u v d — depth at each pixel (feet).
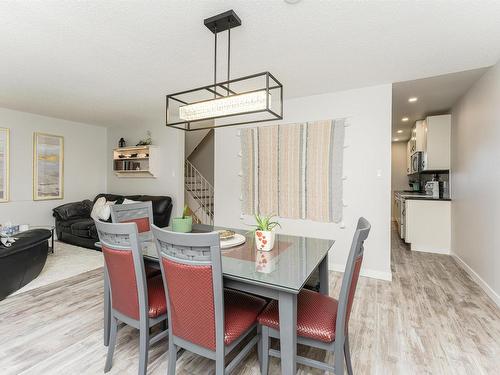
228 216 13.73
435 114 15.19
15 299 8.67
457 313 7.85
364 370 5.51
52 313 7.82
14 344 6.35
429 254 14.19
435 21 6.13
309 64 8.53
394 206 23.25
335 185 11.18
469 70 9.26
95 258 12.89
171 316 4.77
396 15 5.92
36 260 9.81
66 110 14.55
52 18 6.10
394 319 7.52
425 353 6.06
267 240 6.07
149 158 16.35
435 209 14.46
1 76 9.67
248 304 5.43
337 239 11.24
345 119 10.95
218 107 6.04
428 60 8.21
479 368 5.57
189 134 20.16
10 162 14.57
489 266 9.06
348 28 6.45
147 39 7.04
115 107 13.84
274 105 12.31
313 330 4.61
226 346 4.46
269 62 8.37
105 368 5.46
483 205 9.56
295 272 4.70
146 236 7.36
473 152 10.61
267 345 5.07
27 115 15.21
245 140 13.11
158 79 9.92
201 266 4.20
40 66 8.78
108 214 14.71
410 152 20.59
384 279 10.50
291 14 5.89
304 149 11.71
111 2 5.53
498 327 7.10
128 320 5.35
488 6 5.58
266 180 12.60
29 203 15.40
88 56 8.04
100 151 19.12
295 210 11.96
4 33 6.75
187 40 7.07
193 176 21.30
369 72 9.15
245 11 5.79
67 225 15.31
